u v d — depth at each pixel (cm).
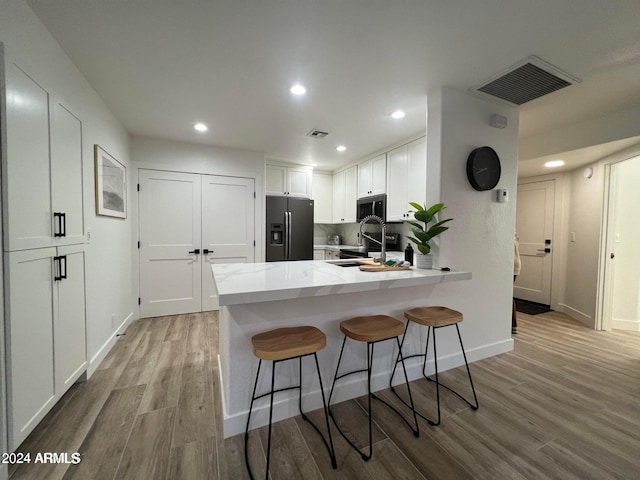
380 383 207
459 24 154
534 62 189
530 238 446
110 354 257
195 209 377
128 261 330
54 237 166
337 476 133
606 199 331
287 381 175
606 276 332
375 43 171
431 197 230
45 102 158
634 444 154
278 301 171
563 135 303
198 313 380
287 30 160
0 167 128
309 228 460
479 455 146
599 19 150
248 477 133
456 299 239
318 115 275
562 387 210
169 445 151
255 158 408
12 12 132
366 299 200
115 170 279
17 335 135
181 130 320
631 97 235
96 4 141
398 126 302
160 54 182
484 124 242
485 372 232
